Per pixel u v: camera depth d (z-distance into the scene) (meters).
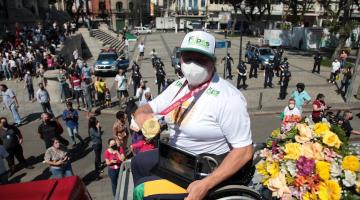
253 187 2.32
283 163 2.30
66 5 52.12
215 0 70.25
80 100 16.23
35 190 2.33
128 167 3.13
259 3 50.56
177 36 55.25
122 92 15.13
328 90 17.53
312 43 34.81
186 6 72.75
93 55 33.12
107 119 13.60
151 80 20.23
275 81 19.58
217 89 1.94
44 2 40.88
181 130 2.00
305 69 23.52
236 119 1.87
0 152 7.38
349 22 25.48
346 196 2.15
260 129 12.12
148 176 2.24
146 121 2.21
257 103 15.22
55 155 6.95
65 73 16.22
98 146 8.49
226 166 1.82
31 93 16.22
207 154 1.97
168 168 2.08
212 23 71.00
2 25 28.30
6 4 31.62
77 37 31.30
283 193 2.15
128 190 2.67
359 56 14.66
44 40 25.23
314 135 2.42
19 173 8.98
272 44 36.94
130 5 72.06
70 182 2.44
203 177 1.91
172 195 1.99
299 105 10.83
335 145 2.33
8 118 13.89
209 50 1.89
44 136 8.59
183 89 2.18
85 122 13.30
